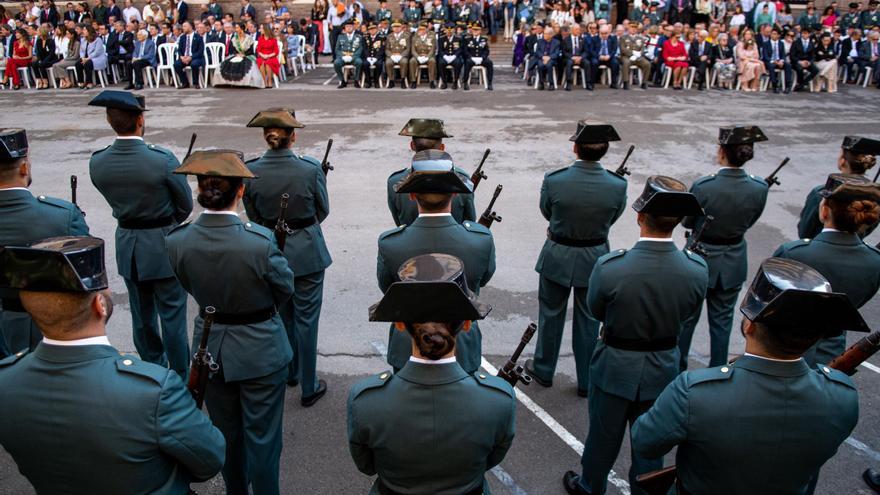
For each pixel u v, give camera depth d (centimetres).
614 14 2294
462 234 372
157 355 520
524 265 735
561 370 549
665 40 1755
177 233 359
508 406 252
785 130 1314
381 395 246
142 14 2205
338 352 565
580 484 391
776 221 868
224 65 1656
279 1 2158
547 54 1675
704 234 505
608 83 1802
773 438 242
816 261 376
